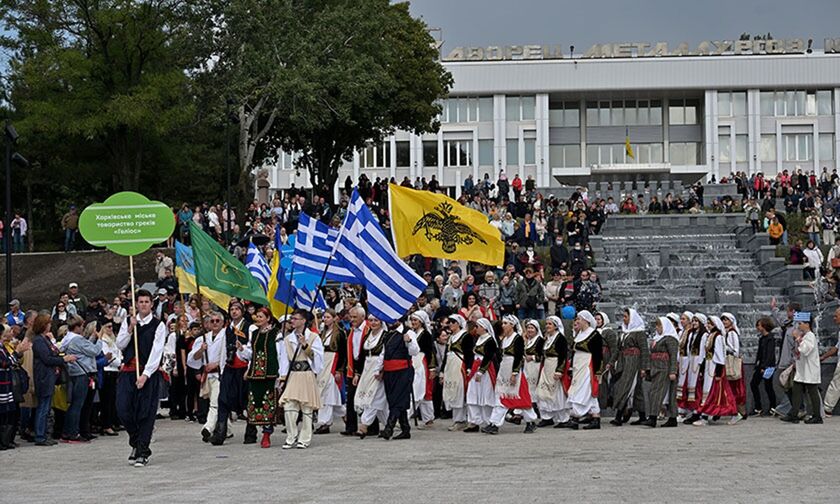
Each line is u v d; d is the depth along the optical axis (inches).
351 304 943.0
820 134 3718.0
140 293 601.0
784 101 3730.3
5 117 2127.2
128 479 542.9
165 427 862.5
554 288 1358.3
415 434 789.2
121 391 597.0
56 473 577.0
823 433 758.5
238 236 1619.1
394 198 858.1
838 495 448.5
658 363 829.2
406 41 2618.1
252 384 688.4
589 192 2516.0
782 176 2433.6
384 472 552.4
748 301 1578.5
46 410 731.4
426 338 845.8
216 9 1969.7
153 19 1941.4
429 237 858.8
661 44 3769.7
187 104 1961.1
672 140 3821.4
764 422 874.1
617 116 3838.6
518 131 3742.6
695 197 2222.0
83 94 1875.0
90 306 1034.1
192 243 804.6
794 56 3678.6
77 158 2183.8
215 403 721.6
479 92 3718.0
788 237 1945.1
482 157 3752.5
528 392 794.2
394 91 2400.3
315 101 1975.9
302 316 679.7
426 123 2657.5
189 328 900.6
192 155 2449.6
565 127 3823.8
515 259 1462.8
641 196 2324.1
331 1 2154.3
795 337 857.5
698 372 851.4
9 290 1042.1
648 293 1615.4
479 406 796.6
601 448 662.5
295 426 680.4
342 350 796.6
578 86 3698.3
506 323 793.6
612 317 1455.5
